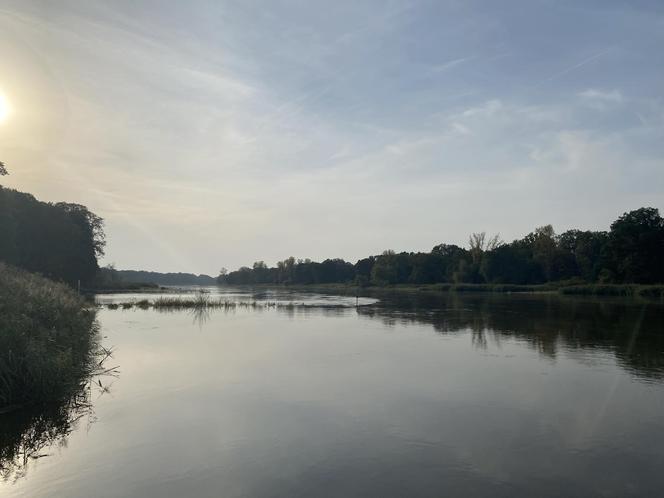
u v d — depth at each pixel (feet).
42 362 40.24
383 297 244.01
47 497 23.88
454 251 503.61
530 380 47.39
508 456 28.50
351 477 25.73
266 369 52.75
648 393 42.45
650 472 26.30
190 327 94.99
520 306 159.63
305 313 131.75
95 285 317.42
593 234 381.19
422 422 34.71
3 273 87.56
